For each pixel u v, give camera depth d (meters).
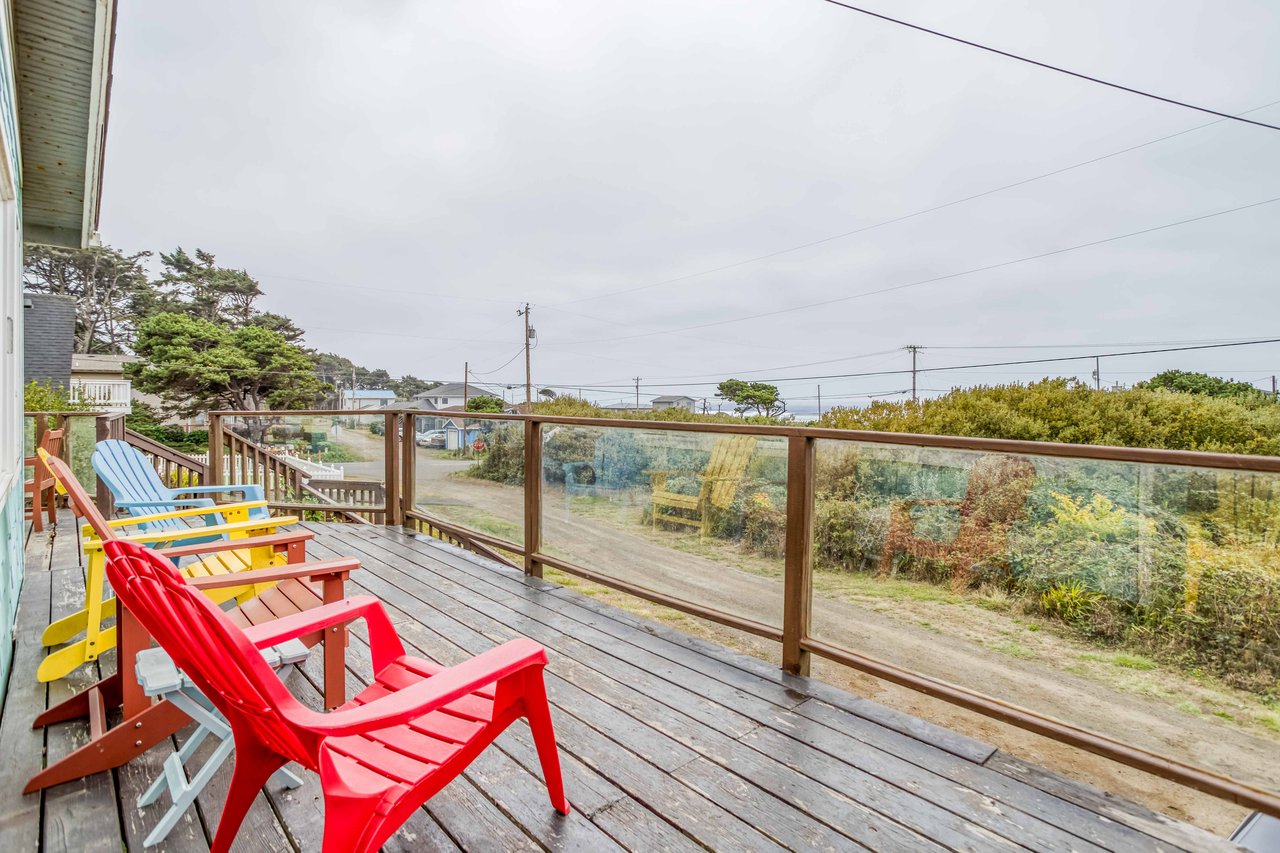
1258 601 1.53
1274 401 10.16
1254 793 1.50
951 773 1.83
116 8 3.91
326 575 1.99
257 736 1.30
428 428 5.04
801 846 1.52
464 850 1.50
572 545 3.60
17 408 3.95
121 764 1.82
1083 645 1.81
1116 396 9.93
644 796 1.71
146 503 3.41
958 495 2.07
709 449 2.85
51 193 6.46
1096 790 1.74
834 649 2.37
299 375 35.88
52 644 2.69
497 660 1.38
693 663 2.59
